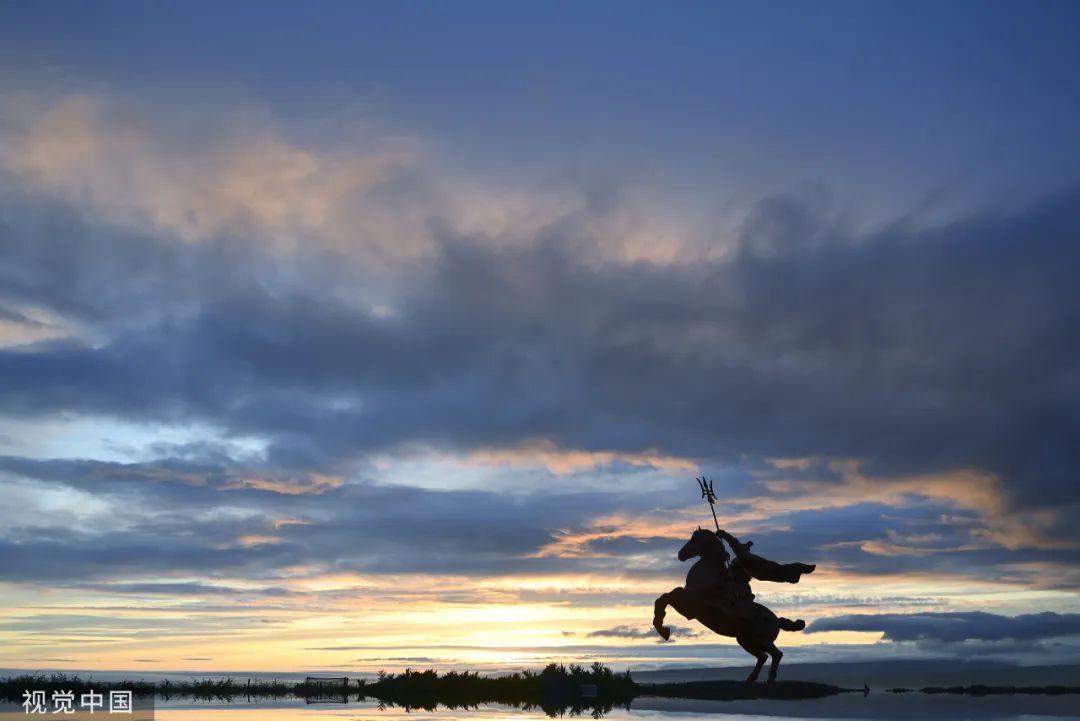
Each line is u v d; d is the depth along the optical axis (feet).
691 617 97.66
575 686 195.62
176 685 198.29
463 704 169.27
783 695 190.29
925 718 127.65
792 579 96.94
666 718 132.46
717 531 100.42
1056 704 150.10
